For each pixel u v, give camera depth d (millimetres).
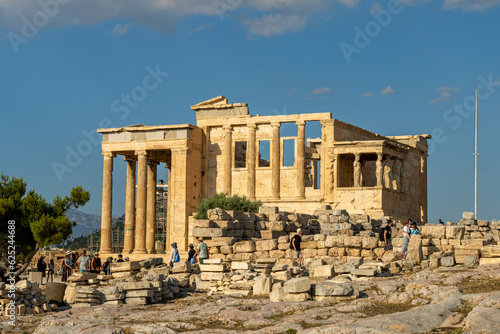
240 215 49312
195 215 68750
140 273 41125
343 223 49719
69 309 31406
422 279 31469
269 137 79375
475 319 21109
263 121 79250
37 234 60219
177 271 40438
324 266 35500
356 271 34188
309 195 77375
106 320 26766
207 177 81438
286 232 50781
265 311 26297
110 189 80625
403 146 79375
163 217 89875
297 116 77938
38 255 77375
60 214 64438
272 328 23062
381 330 21016
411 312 23562
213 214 47688
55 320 26672
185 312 27672
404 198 74438
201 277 36781
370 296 28422
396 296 27594
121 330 23453
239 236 48562
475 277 30641
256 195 79250
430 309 23703
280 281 32656
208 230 46312
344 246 42219
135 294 32500
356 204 69438
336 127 75500
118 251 84188
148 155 81938
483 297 24375
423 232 41719
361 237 41969
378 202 68438
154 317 27156
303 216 54281
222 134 81312
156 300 32938
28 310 30562
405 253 39031
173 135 78562
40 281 51469
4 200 61469
